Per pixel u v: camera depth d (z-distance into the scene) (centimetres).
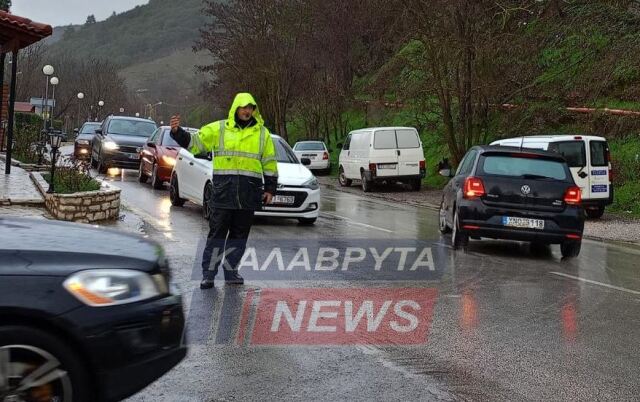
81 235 428
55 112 7538
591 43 2462
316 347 562
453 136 2514
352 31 4225
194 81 13912
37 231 425
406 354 551
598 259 1111
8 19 1436
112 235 444
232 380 481
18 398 354
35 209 1203
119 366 370
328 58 4278
